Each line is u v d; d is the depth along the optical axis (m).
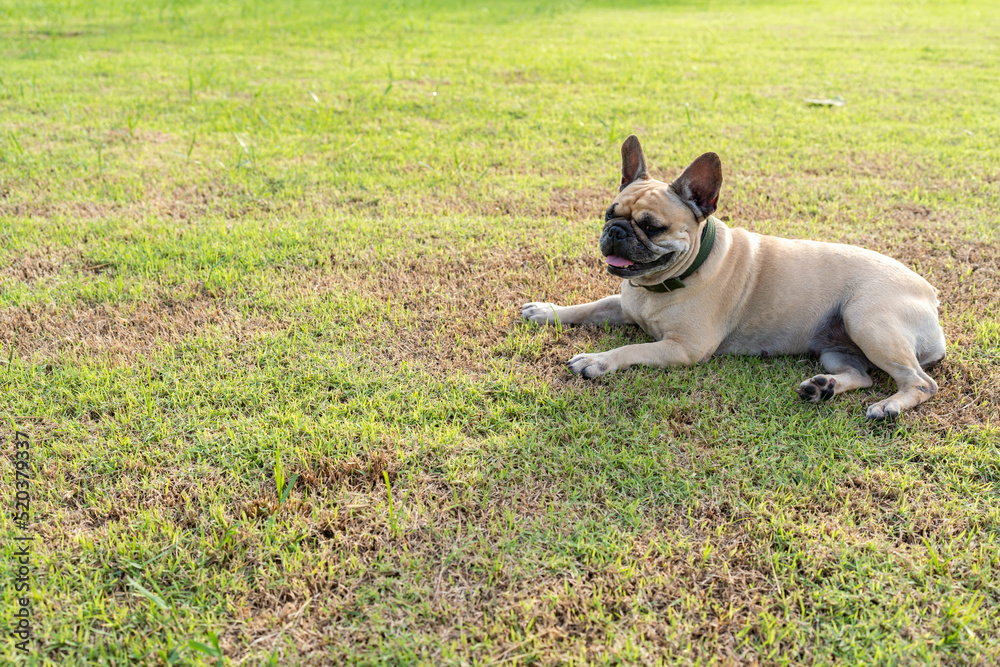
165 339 3.47
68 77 8.38
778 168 5.96
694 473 2.70
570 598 2.18
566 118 7.35
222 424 2.88
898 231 4.79
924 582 2.25
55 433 2.81
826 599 2.20
